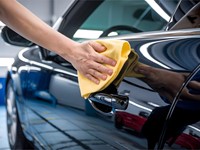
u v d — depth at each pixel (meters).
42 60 1.68
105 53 0.83
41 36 0.88
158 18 1.53
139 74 0.94
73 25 1.84
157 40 1.02
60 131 1.47
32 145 1.95
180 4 1.12
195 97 0.80
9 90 2.27
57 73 1.49
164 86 0.88
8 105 2.33
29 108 1.83
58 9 4.57
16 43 1.86
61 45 0.87
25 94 1.86
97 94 0.99
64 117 1.42
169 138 0.83
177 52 0.92
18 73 1.95
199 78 0.81
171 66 0.89
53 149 1.56
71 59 0.87
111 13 2.43
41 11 4.57
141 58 0.97
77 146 1.31
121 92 0.97
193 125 0.78
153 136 0.88
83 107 1.25
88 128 1.22
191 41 0.92
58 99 1.46
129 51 0.83
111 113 1.03
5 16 0.88
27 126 1.92
